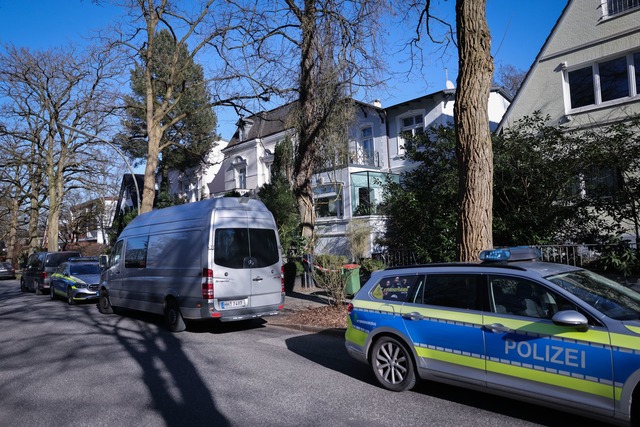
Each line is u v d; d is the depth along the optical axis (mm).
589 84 13984
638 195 8211
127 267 11195
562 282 4391
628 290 4641
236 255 8977
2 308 15000
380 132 22328
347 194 20094
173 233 9672
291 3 13945
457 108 7035
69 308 14117
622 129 8859
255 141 29406
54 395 5633
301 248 15492
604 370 3723
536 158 9312
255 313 9094
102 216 44594
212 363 6879
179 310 9281
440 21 10766
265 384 5766
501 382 4367
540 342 4125
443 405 4848
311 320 9688
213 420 4629
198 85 19938
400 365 5281
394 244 13297
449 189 10312
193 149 31016
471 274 4887
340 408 4848
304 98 14062
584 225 9156
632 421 3588
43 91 29938
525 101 15141
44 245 47500
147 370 6594
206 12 19109
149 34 19500
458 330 4723
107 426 4566
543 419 4395
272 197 19484
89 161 30734
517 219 9648
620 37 13180
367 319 5594
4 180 32562
